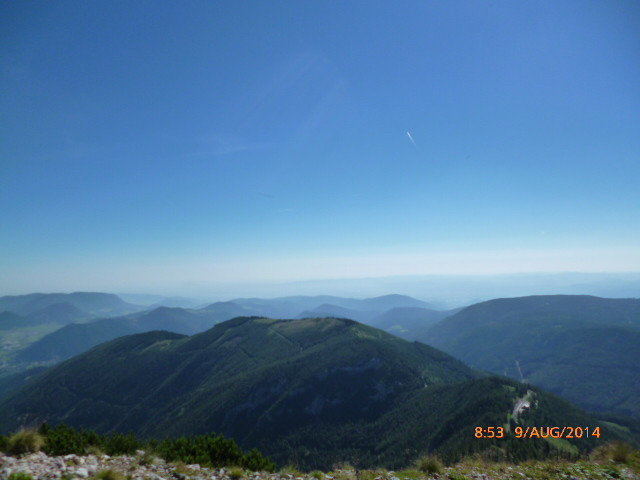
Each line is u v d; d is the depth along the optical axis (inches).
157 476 470.0
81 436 615.2
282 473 597.9
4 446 498.3
